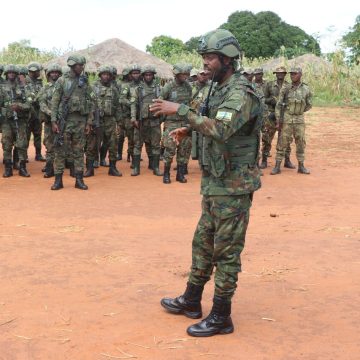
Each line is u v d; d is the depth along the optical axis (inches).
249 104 140.9
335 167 465.4
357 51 1130.7
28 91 388.5
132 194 347.9
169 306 167.9
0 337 151.2
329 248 238.4
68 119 349.4
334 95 1096.2
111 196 340.8
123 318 164.6
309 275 204.4
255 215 298.7
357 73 1095.6
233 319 165.0
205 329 152.3
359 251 234.5
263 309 172.7
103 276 201.0
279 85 438.9
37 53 991.0
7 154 394.3
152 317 165.6
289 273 206.2
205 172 151.5
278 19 2242.9
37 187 363.6
